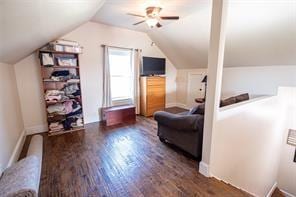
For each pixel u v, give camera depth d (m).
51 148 2.61
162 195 1.61
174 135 2.52
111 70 4.18
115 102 4.34
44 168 2.06
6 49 1.81
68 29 2.89
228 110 1.94
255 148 2.75
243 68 3.85
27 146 2.68
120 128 3.55
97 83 3.91
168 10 3.00
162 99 4.84
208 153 1.84
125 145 2.73
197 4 2.74
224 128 1.93
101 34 3.82
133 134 3.21
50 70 3.23
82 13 2.18
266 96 3.20
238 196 1.61
